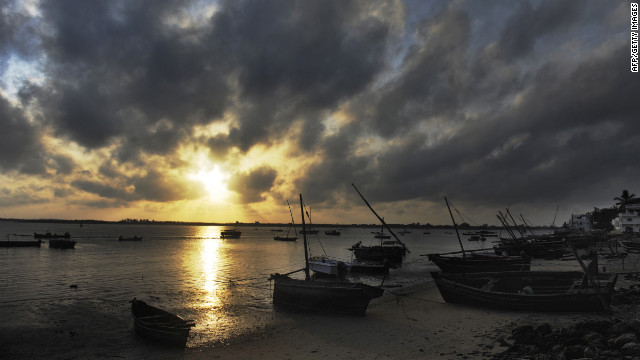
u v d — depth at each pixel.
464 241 181.75
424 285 40.97
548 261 59.03
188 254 92.44
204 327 23.95
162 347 20.11
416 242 171.00
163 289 39.59
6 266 63.28
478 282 28.95
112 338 21.67
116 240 155.62
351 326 23.28
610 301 23.31
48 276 50.91
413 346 18.48
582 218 193.00
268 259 79.75
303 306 28.17
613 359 12.93
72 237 171.75
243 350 19.28
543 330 17.39
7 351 19.66
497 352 16.41
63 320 25.89
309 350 18.84
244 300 32.97
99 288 40.44
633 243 69.94
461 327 21.33
